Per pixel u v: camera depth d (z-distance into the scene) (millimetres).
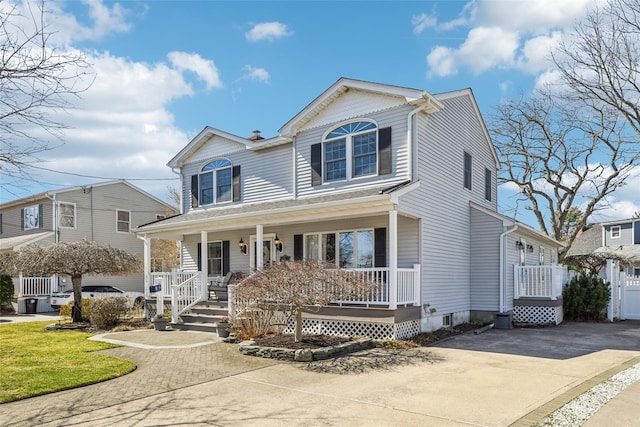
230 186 17250
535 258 20078
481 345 11055
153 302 16281
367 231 13891
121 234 28484
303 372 8148
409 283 12102
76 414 5840
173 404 6250
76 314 15547
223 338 11727
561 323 16141
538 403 6223
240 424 5430
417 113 12805
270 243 16297
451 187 14875
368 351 10156
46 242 24391
